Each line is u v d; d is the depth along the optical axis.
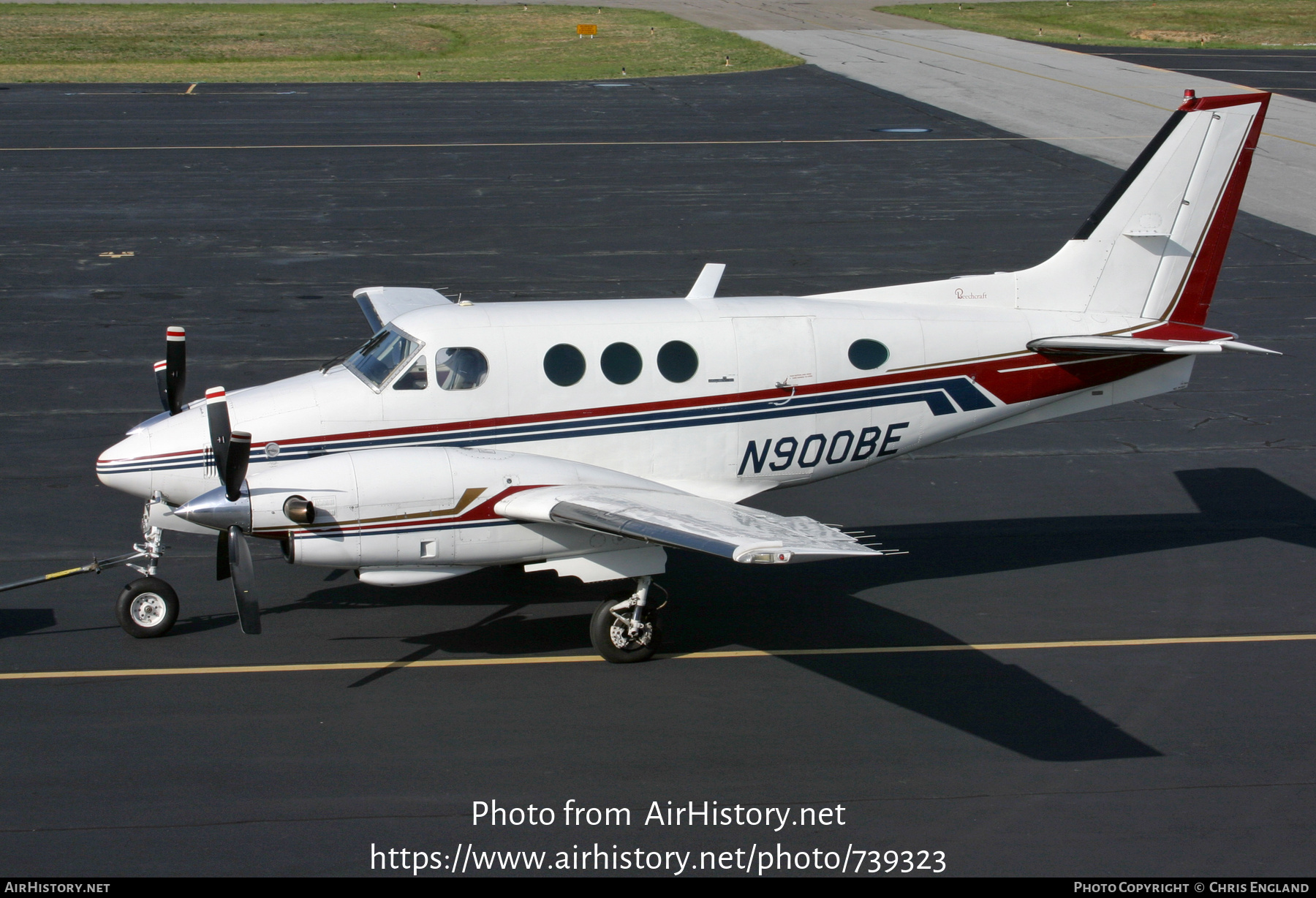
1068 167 39.78
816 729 10.88
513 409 12.84
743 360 13.32
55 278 26.44
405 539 11.49
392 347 12.91
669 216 33.19
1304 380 21.98
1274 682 11.84
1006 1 104.44
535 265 28.34
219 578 11.78
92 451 17.61
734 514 11.62
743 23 83.31
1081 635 12.91
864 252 29.81
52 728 10.57
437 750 10.40
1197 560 14.92
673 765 10.23
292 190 35.19
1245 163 14.48
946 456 18.77
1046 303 14.58
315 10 91.44
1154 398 21.27
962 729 10.89
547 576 14.58
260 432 12.39
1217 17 92.25
